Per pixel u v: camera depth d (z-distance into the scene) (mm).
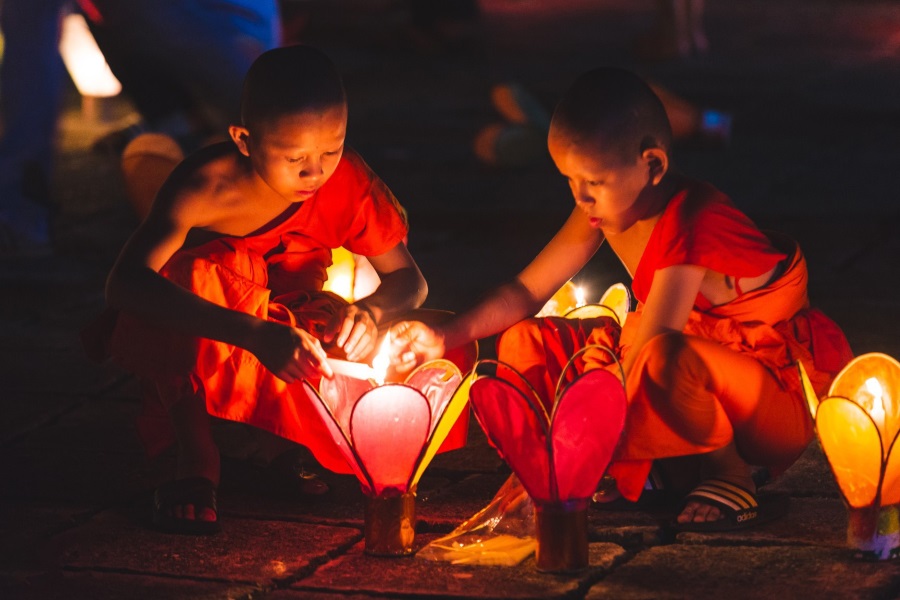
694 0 28844
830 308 10789
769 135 19375
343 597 5691
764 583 5695
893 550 5898
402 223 6973
